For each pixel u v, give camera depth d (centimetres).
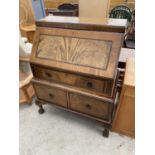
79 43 103
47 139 141
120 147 132
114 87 107
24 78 162
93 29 98
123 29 91
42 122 156
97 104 116
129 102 113
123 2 273
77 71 102
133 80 106
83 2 214
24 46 143
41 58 114
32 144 137
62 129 149
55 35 110
